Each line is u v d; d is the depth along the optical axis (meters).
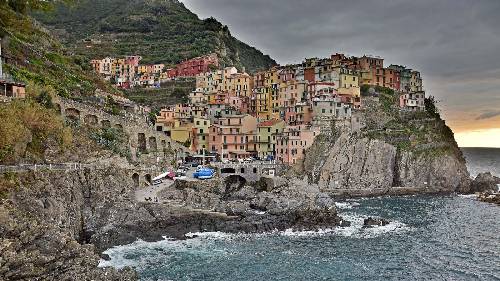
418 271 76.75
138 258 80.00
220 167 125.94
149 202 95.62
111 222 87.88
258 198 107.69
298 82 185.25
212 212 99.19
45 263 57.19
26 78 117.00
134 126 133.25
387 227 107.88
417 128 183.75
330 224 106.31
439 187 167.62
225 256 82.81
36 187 71.25
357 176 161.25
